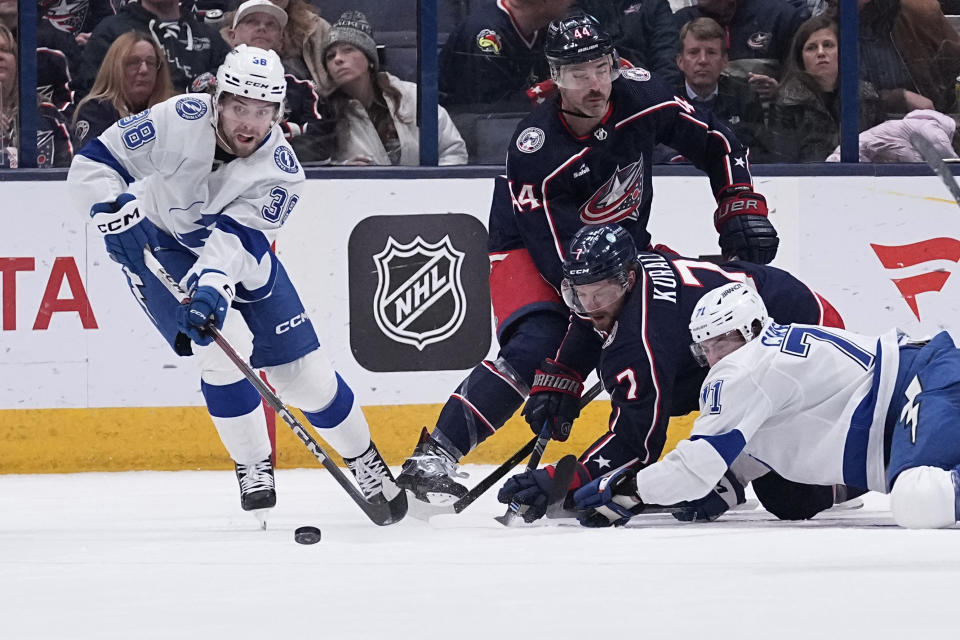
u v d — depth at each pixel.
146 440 17.14
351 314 17.36
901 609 6.77
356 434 12.53
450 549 9.83
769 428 11.06
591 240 11.17
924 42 18.30
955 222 17.98
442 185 17.52
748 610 6.85
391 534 11.16
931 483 10.09
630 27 17.97
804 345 10.89
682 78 18.09
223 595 7.73
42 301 16.92
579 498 11.16
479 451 17.61
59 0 17.25
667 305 11.25
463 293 17.59
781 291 12.20
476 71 17.91
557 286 12.95
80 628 6.77
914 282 17.97
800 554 8.90
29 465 16.94
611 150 12.99
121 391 17.08
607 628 6.48
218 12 17.50
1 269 16.84
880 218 17.92
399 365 17.47
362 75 17.72
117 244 11.82
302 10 17.58
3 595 7.87
